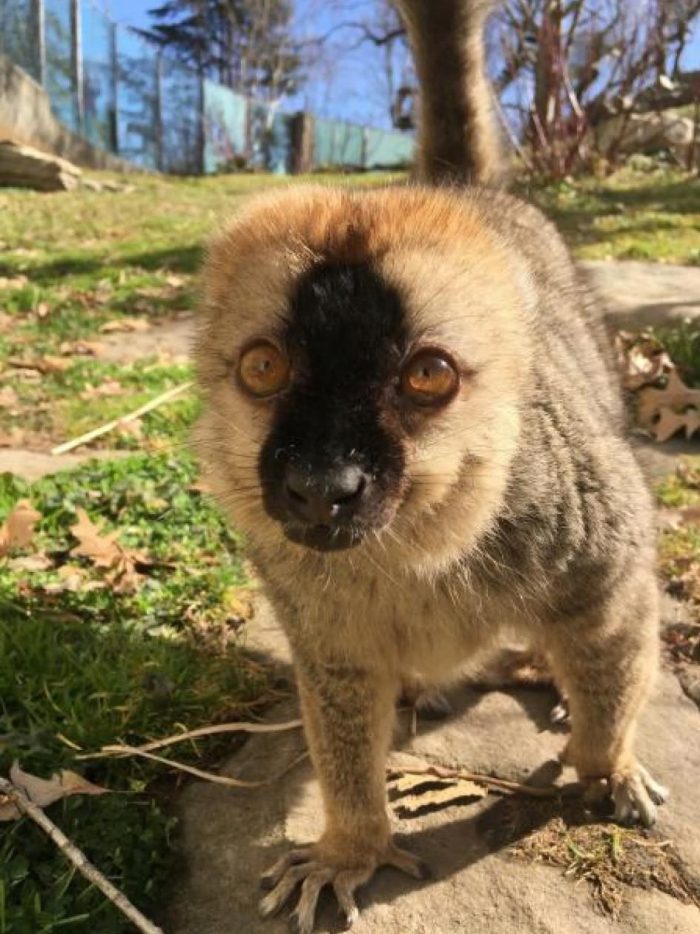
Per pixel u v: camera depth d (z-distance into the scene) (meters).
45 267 0.86
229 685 0.27
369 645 0.21
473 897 0.20
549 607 0.21
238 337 0.19
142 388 0.54
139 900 0.20
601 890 0.20
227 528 0.35
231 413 0.20
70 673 0.27
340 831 0.21
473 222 0.21
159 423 0.47
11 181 1.37
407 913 0.20
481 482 0.20
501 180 0.39
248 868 0.21
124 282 0.81
